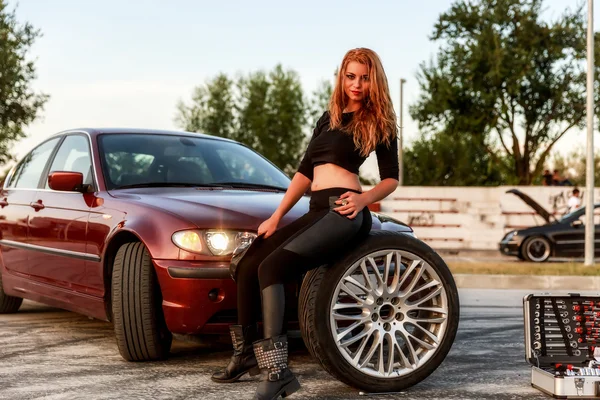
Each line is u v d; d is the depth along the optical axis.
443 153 41.72
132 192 4.84
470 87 29.02
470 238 19.69
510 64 28.42
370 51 3.62
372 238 3.67
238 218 4.24
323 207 3.56
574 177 40.19
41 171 5.86
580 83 29.38
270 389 3.36
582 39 28.47
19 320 6.07
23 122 24.25
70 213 5.04
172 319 4.14
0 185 6.63
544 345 3.90
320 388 3.85
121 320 4.32
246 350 3.81
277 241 3.61
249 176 5.39
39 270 5.49
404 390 3.81
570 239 15.55
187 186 5.04
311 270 3.65
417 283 3.90
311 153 3.64
